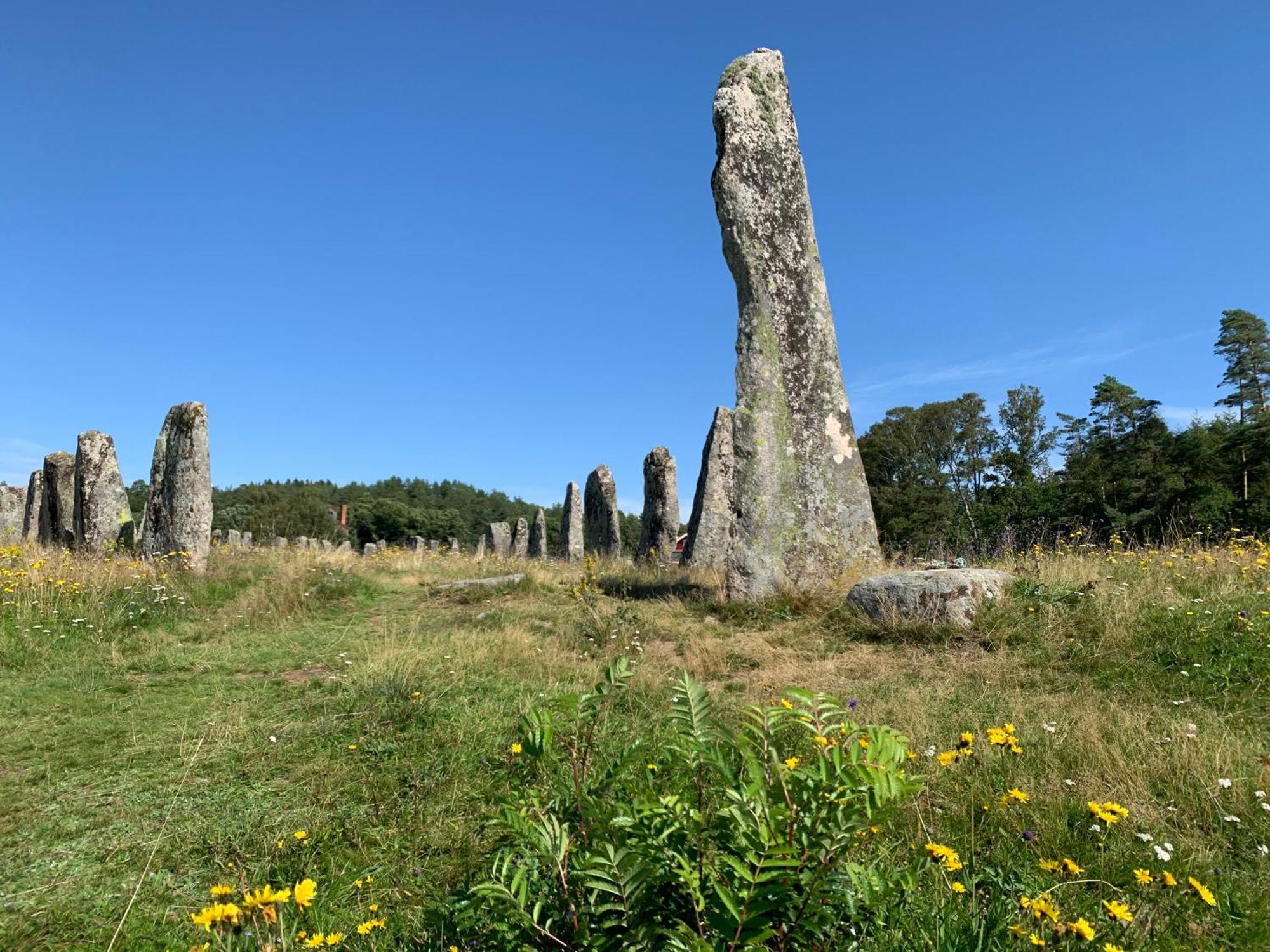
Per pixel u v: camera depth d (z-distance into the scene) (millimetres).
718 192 10234
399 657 6984
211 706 5977
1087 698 5098
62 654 7785
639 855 1897
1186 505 25719
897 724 4504
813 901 1814
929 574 7469
